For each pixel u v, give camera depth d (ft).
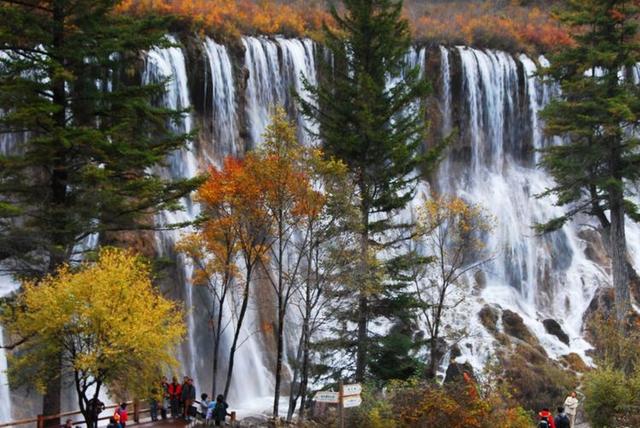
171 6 154.92
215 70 154.51
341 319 88.33
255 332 115.24
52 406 74.64
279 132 83.05
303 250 90.58
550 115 111.65
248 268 88.84
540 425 71.56
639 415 77.77
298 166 83.61
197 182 83.87
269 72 169.17
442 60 196.54
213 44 156.46
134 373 64.54
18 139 120.88
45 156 75.92
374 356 88.43
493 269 173.37
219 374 119.85
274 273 132.87
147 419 88.58
